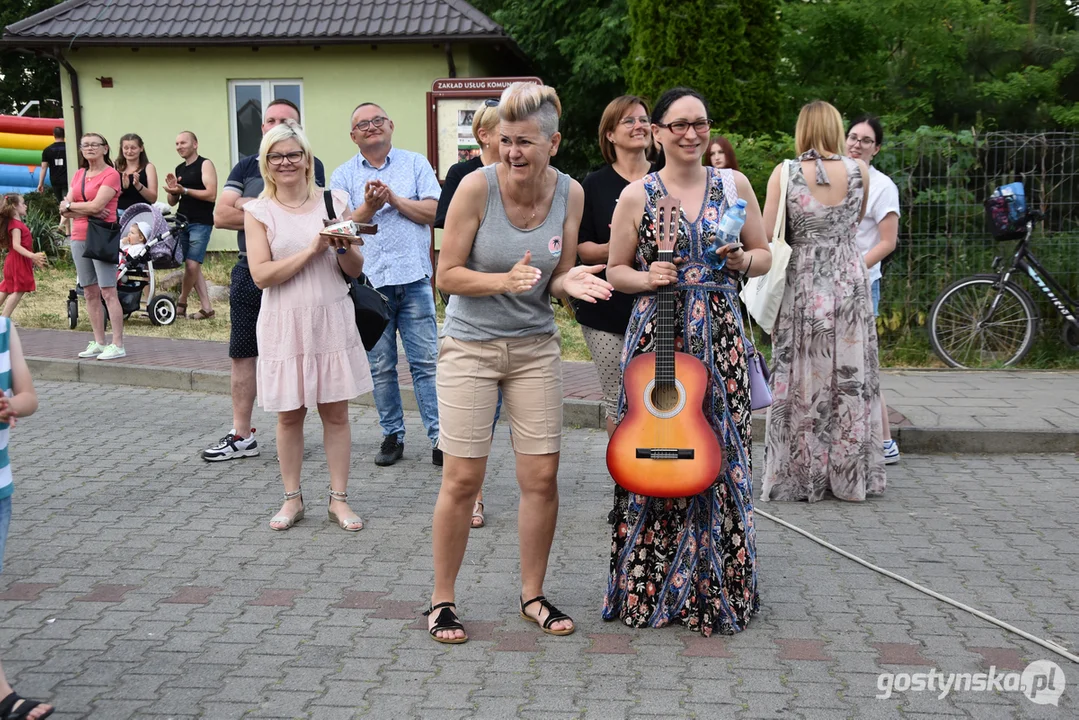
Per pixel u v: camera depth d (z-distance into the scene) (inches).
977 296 372.5
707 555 166.9
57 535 215.3
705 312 167.0
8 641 163.0
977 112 514.3
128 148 482.3
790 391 241.6
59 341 435.5
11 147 766.5
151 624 169.9
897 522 227.0
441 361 164.2
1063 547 209.6
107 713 140.0
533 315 161.8
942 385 345.4
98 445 291.7
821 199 237.6
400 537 215.8
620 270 169.3
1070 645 163.0
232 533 217.8
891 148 397.7
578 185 162.4
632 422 165.2
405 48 641.0
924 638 165.6
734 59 473.4
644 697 145.3
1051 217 393.7
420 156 261.7
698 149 165.5
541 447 165.0
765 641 164.6
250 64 654.5
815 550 208.7
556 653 159.9
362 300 218.8
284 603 179.6
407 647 161.8
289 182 212.7
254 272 211.6
